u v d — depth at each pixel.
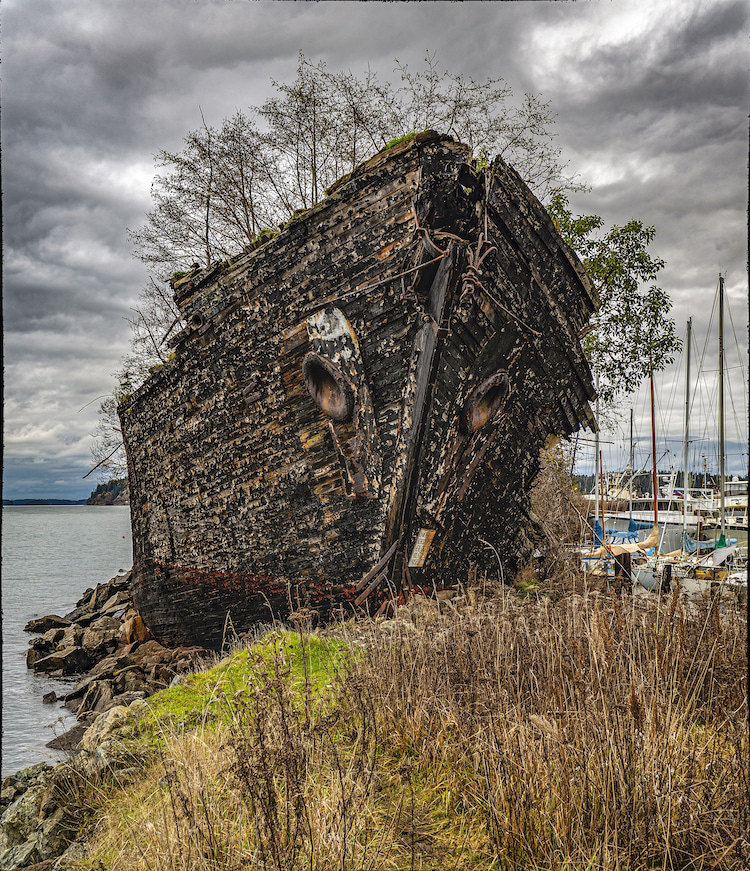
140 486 13.50
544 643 4.69
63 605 23.72
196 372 10.43
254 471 9.99
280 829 3.06
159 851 3.28
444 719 4.21
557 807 3.24
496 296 8.11
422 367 7.73
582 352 10.04
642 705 3.73
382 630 5.98
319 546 9.29
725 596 5.74
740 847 2.94
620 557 11.10
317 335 8.45
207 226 17.25
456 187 7.39
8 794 5.18
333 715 4.09
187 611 12.53
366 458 8.36
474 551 9.91
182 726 5.05
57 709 10.78
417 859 3.18
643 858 3.04
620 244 16.38
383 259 7.71
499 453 9.48
